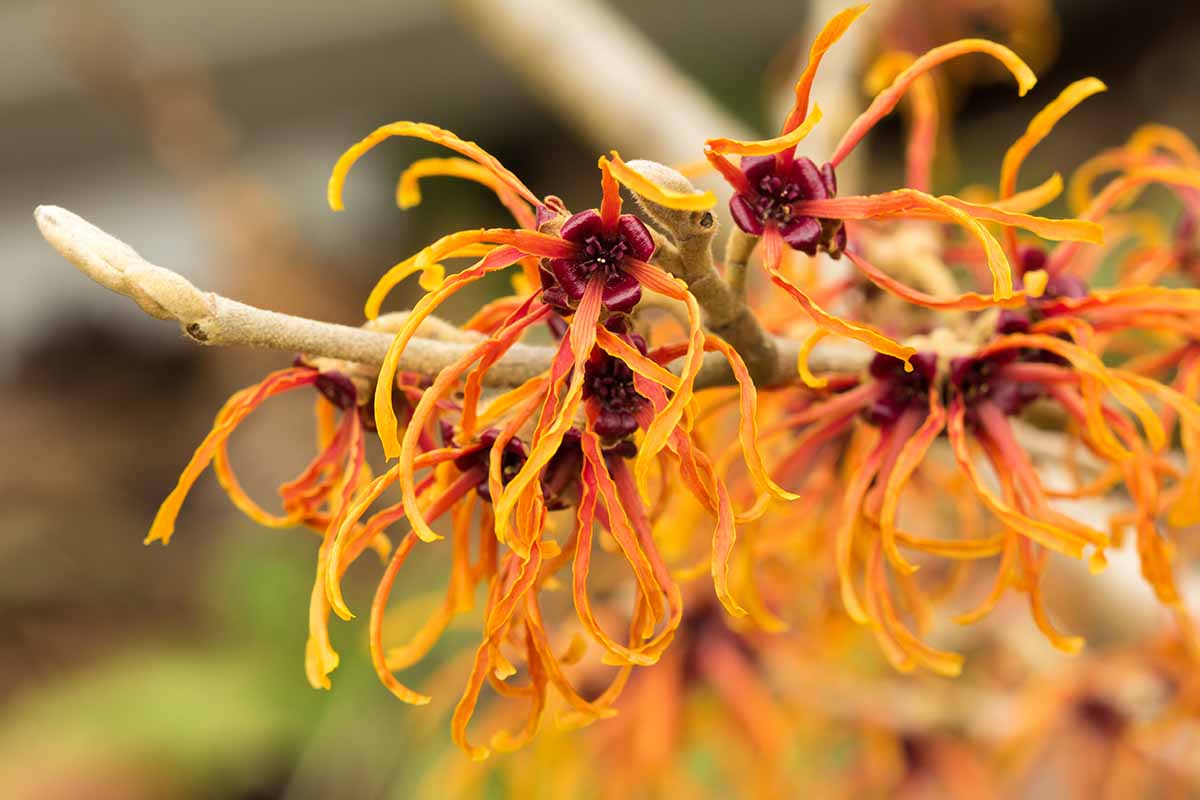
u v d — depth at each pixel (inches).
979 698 14.8
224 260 37.6
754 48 40.8
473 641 21.2
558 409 9.2
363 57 40.7
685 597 13.5
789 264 10.9
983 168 37.1
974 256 11.1
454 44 40.1
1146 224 11.4
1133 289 9.9
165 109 33.8
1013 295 9.2
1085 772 13.5
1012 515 9.5
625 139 18.8
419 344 9.4
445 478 9.5
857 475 9.9
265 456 36.6
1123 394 9.6
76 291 52.7
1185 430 9.9
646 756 13.1
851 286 11.0
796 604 13.4
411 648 9.5
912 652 9.7
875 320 11.0
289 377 9.6
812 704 13.7
